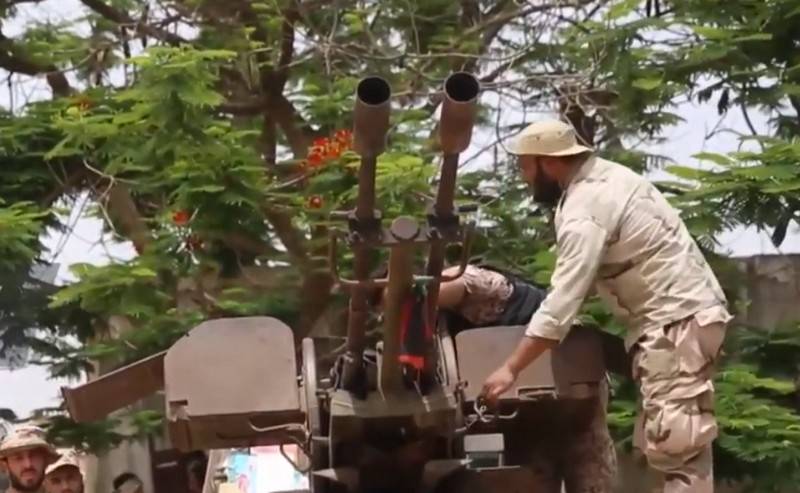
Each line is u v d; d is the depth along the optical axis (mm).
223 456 10484
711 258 11234
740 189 10469
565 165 6656
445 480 7066
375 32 14094
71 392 7723
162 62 11203
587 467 7680
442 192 5738
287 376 7172
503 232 12070
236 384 7137
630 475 10891
